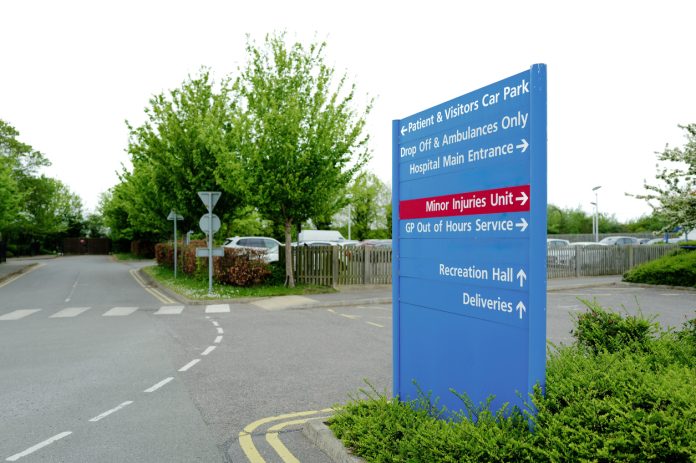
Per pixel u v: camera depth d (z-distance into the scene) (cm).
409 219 505
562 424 347
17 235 6188
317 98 1947
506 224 389
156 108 2611
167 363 846
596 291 1931
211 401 640
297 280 2058
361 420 450
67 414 593
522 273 374
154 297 1909
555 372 425
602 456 318
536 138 364
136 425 555
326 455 464
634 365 427
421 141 488
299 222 2059
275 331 1153
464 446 349
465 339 430
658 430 325
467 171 429
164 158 2567
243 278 1942
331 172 1908
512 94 389
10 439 516
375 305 1650
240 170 1869
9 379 749
